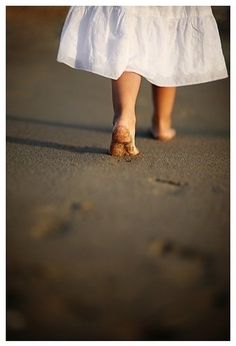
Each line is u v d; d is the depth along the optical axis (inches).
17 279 46.3
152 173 61.4
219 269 47.3
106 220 52.0
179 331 43.1
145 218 52.3
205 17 66.9
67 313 44.0
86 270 46.9
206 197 56.1
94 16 64.6
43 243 49.3
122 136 64.9
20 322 43.5
